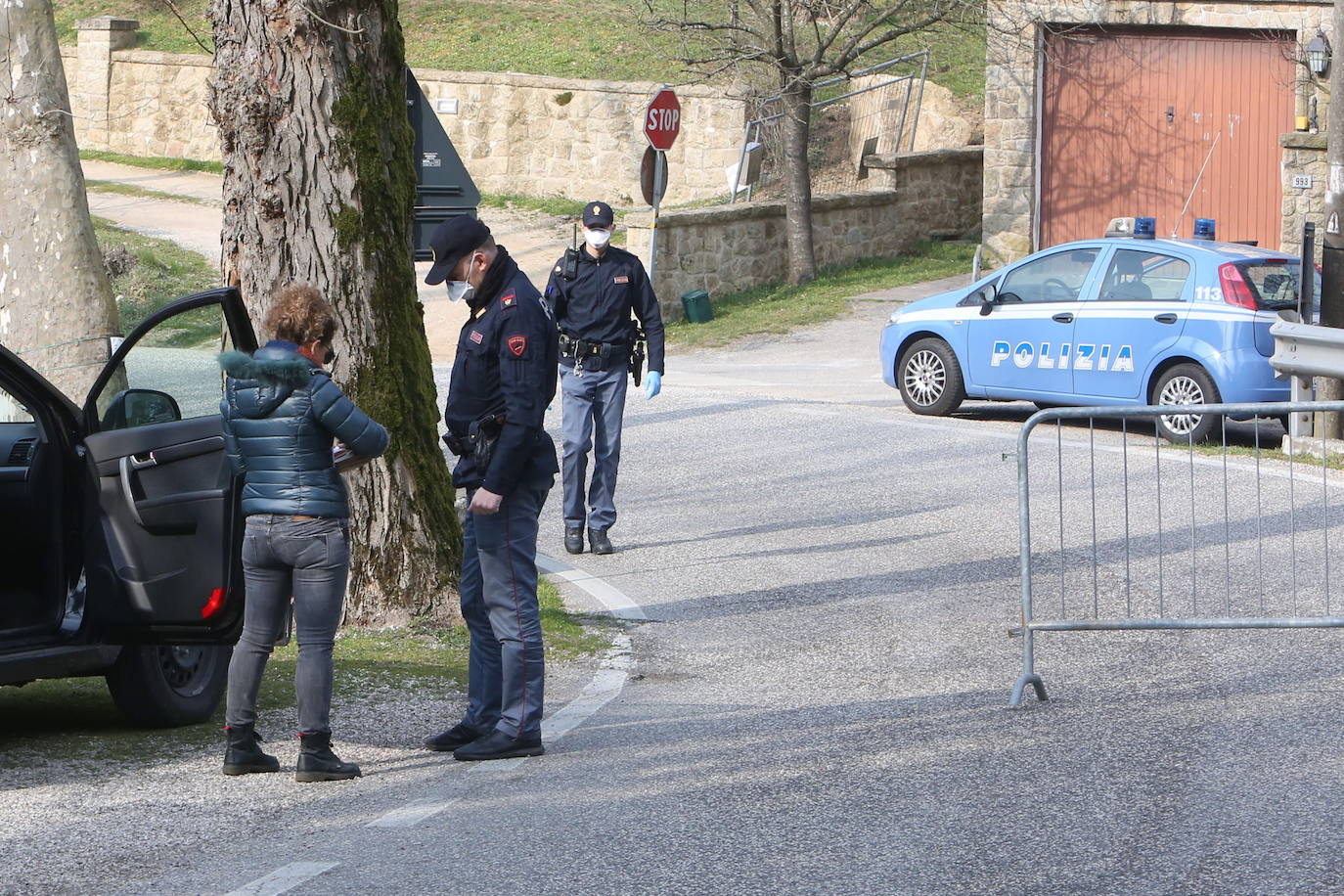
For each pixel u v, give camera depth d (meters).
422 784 8.52
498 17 56.47
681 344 33.91
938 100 46.34
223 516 8.90
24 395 8.90
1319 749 8.74
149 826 7.71
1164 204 37.81
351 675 11.20
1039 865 6.95
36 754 9.07
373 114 12.41
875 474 19.16
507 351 8.81
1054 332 21.94
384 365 12.61
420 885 6.80
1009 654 11.48
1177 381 20.77
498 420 8.95
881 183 42.66
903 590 13.73
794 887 6.72
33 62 16.08
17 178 16.23
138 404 9.63
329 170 12.26
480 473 8.95
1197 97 37.06
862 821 7.64
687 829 7.56
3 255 16.39
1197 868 6.88
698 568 14.91
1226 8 35.94
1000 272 22.89
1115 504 16.97
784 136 43.50
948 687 10.60
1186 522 15.91
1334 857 6.98
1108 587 13.53
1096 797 7.96
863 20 38.53
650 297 15.59
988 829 7.46
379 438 8.57
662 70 50.16
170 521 8.93
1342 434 19.67
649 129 35.62
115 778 8.59
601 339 15.42
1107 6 37.19
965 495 17.73
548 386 9.02
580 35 54.12
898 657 11.52
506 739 9.05
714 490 18.67
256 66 12.16
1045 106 38.72
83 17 60.75
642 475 19.69
